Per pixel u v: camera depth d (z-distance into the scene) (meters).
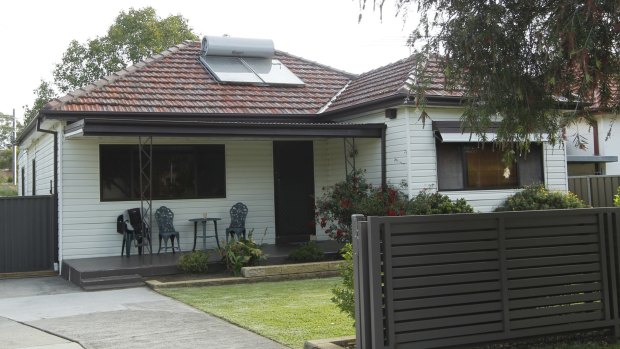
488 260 5.89
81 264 12.55
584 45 5.11
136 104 14.16
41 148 16.70
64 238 13.58
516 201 13.65
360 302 5.54
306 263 12.43
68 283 12.25
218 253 12.60
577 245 6.35
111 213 13.98
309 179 16.08
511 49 5.98
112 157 14.09
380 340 5.39
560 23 5.31
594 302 6.40
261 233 15.37
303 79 17.42
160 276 12.04
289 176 15.84
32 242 13.99
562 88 6.08
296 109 15.57
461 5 5.87
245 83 16.23
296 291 10.49
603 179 16.20
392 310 5.44
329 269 12.34
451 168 13.61
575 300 6.29
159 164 14.50
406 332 5.51
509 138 6.76
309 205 16.02
